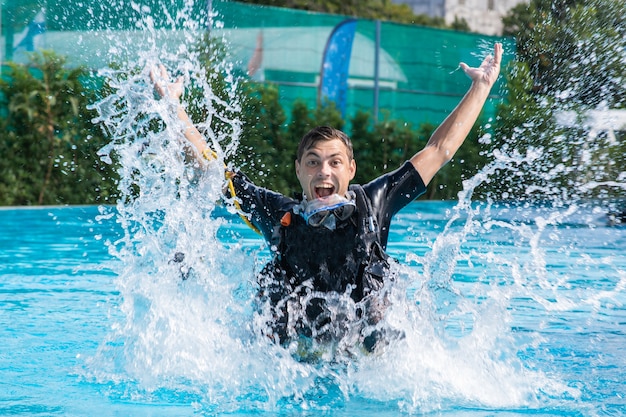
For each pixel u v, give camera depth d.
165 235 3.89
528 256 6.93
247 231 8.62
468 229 4.16
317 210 3.28
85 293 5.38
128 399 3.03
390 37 17.17
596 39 6.58
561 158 6.59
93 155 12.66
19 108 12.61
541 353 3.78
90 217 10.71
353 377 3.30
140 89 3.85
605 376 3.40
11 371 3.42
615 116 6.48
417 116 17.41
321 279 3.36
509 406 2.99
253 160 13.77
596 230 9.05
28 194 12.61
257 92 14.27
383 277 3.41
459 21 30.20
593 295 5.38
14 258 7.12
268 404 2.99
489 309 3.81
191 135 3.78
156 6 9.62
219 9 14.16
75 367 3.49
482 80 3.89
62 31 13.03
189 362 3.42
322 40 16.50
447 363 3.42
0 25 13.11
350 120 15.79
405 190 3.59
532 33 7.03
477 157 14.02
